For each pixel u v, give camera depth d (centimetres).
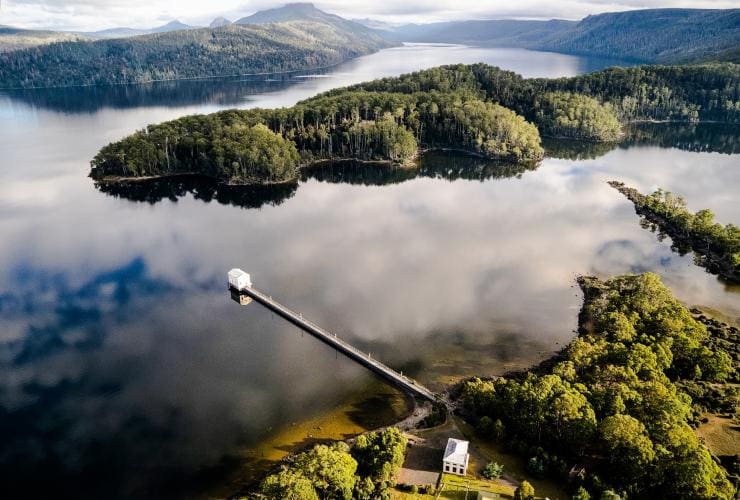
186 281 19975
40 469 11469
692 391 12681
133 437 12275
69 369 14788
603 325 15025
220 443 12012
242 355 15388
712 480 9619
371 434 11425
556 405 11006
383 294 18700
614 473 10294
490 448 11344
